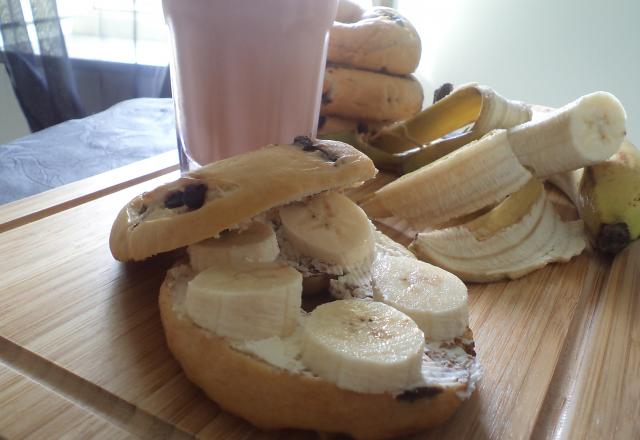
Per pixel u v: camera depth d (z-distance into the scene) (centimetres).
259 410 14
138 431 14
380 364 13
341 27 33
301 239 18
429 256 23
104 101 65
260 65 23
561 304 21
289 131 26
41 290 19
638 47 44
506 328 19
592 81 47
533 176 24
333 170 18
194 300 15
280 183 17
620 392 16
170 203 18
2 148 40
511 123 29
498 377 17
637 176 25
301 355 14
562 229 26
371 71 34
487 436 14
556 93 49
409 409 13
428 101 54
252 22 22
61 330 17
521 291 22
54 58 60
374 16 35
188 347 15
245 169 18
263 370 14
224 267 16
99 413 15
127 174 30
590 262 25
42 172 36
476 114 32
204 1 22
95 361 16
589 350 18
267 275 15
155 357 16
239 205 17
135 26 61
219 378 14
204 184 17
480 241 24
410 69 35
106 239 23
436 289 16
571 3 45
